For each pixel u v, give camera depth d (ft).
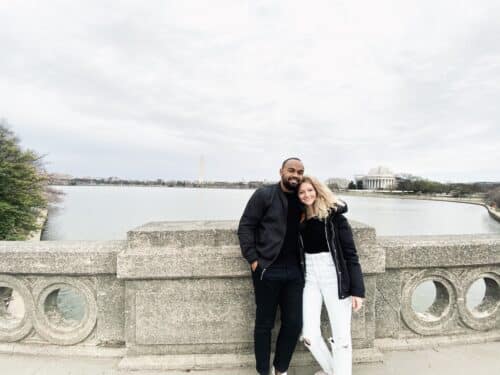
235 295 10.35
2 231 74.69
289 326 8.95
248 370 9.96
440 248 11.09
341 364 8.63
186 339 10.30
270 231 8.82
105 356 10.43
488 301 12.20
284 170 8.94
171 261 9.97
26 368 9.89
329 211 8.66
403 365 10.26
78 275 10.55
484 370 10.00
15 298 33.99
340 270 8.65
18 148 82.02
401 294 11.34
